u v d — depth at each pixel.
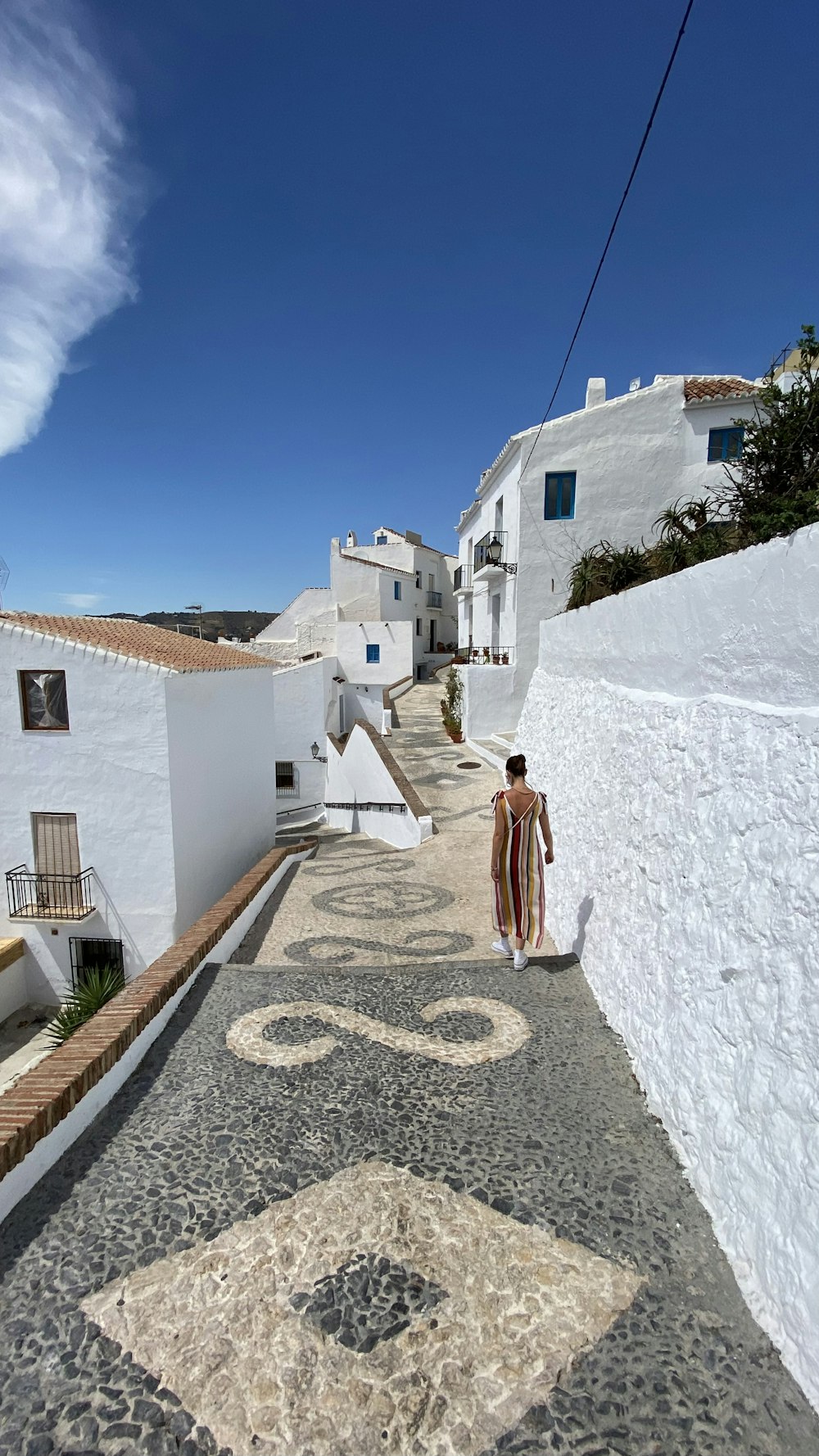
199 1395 2.21
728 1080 2.87
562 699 7.23
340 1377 2.26
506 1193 3.06
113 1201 3.06
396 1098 3.80
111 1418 2.15
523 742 9.02
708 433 16.38
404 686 30.28
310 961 6.48
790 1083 2.44
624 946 4.43
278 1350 2.35
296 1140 3.46
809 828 2.54
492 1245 2.78
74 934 11.27
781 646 2.90
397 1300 2.53
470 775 15.13
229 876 13.39
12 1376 2.29
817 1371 2.12
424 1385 2.23
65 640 10.58
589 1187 3.10
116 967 11.29
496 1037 4.47
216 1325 2.45
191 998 5.15
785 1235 2.35
